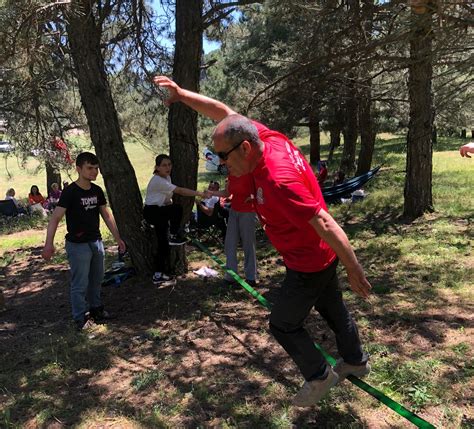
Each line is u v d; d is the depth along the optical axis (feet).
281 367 12.69
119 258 23.79
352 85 29.22
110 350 14.43
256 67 42.16
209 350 14.05
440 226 27.32
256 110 28.91
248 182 8.75
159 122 31.71
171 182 20.89
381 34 20.18
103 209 16.70
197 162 21.04
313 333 14.51
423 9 11.85
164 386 12.14
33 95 32.50
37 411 11.36
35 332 16.43
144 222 20.57
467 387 11.07
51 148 43.11
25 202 64.18
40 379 12.87
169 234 19.92
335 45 21.50
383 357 12.64
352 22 18.53
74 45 18.61
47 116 41.37
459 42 11.84
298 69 21.76
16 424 10.88
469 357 12.37
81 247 16.10
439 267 20.20
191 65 19.86
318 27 19.53
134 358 13.88
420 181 29.96
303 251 8.73
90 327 16.29
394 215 32.07
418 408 10.48
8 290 22.74
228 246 19.48
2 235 45.78
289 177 7.84
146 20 24.73
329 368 9.50
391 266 21.03
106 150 19.61
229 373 12.56
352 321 10.37
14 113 41.88
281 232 8.64
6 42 17.69
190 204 21.07
